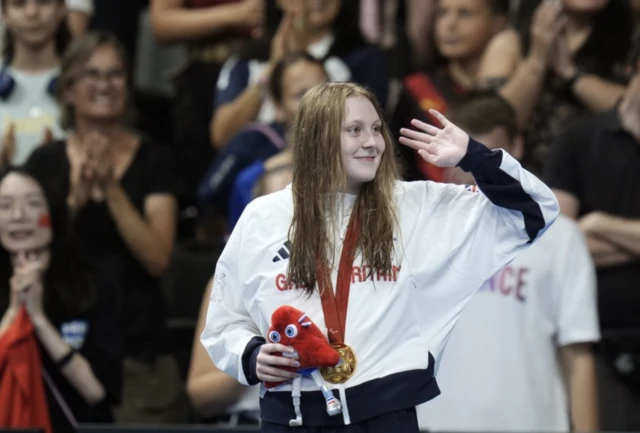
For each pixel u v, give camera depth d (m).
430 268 12.90
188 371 23.19
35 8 25.12
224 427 18.66
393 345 12.69
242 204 21.61
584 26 24.78
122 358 21.30
